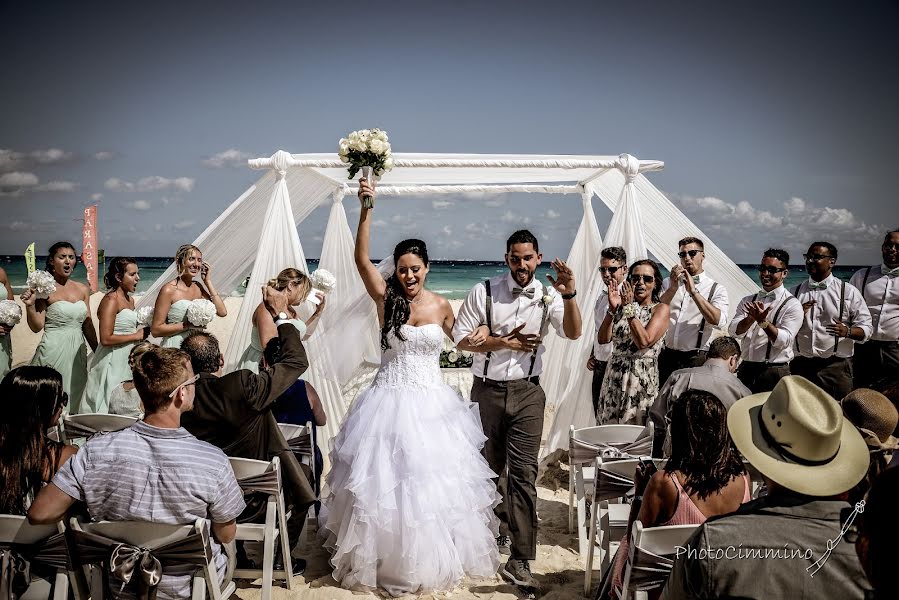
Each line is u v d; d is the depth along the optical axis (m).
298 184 6.82
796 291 6.41
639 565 2.77
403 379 4.09
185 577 2.85
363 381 7.40
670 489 2.88
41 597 2.90
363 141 4.17
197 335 3.81
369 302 6.21
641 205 6.89
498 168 6.13
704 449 2.86
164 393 2.75
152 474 2.73
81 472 2.71
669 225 6.96
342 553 3.87
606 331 5.18
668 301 4.89
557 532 4.98
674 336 5.82
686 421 2.88
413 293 4.12
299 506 3.92
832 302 6.15
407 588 3.86
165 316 5.89
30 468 2.97
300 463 4.31
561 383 7.02
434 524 3.82
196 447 2.80
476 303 4.34
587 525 4.60
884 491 1.43
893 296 6.60
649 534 2.75
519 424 4.22
